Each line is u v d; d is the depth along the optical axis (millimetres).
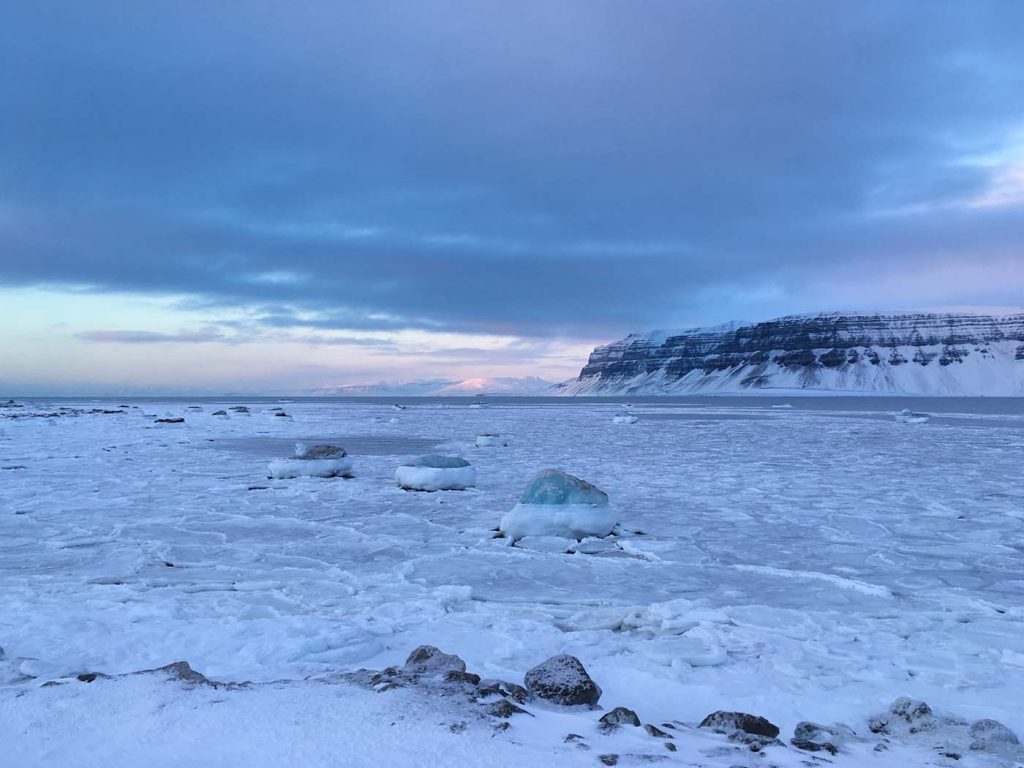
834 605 8109
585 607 8016
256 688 4086
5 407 82125
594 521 12016
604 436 40344
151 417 57594
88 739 3363
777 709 4957
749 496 16656
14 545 10914
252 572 9344
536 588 8805
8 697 3953
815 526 12961
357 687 4152
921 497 16438
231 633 6211
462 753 3125
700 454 28094
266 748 3184
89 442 32844
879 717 4836
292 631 6184
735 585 8984
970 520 13547
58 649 5742
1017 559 10438
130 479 19250
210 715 3576
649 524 13164
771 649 6438
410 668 4715
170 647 5816
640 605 8039
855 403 156000
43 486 17750
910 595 8555
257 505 15047
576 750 3301
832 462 24797
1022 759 3975
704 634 6801
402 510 14578
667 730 4059
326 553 10633
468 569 9734
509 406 130500
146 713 3643
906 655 6344
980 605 8070
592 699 4605
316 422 56875
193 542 11289
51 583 8609
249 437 37938
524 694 4379
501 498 16188
